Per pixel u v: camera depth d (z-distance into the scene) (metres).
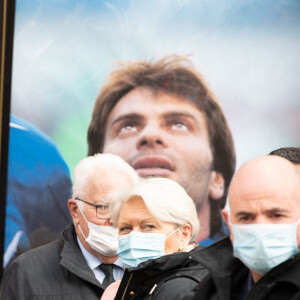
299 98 16.75
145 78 16.94
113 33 17.19
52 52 17.33
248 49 16.94
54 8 17.44
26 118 17.19
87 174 10.34
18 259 10.49
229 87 16.88
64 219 16.89
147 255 7.96
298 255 5.64
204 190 16.55
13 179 16.94
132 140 16.78
